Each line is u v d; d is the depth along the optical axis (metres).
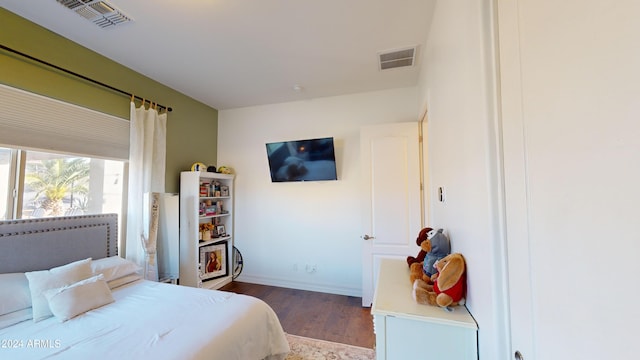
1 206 1.86
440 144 1.68
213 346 1.30
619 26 0.41
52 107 2.04
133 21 1.91
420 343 1.11
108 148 2.43
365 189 2.91
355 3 1.74
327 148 3.23
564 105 0.52
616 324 0.41
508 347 0.78
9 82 1.80
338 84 3.04
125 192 2.62
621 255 0.40
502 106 0.80
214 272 3.46
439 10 1.65
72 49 2.15
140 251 2.53
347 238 3.29
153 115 2.75
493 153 0.82
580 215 0.48
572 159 0.50
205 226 3.40
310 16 1.87
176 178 3.18
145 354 1.19
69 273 1.83
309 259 3.41
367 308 2.84
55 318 1.56
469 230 1.09
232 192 3.76
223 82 2.97
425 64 2.29
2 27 1.77
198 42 2.19
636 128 0.38
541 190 0.60
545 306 0.59
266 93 3.29
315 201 3.42
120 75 2.53
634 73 0.39
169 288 2.02
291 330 2.40
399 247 2.80
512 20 0.73
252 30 2.03
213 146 3.81
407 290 1.42
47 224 1.98
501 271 0.80
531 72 0.64
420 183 2.79
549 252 0.57
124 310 1.64
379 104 3.21
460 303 1.19
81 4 1.73
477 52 0.92
